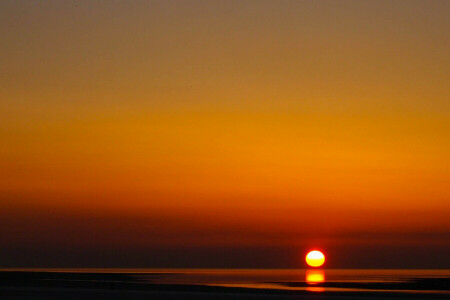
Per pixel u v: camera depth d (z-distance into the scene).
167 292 51.94
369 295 51.50
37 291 49.81
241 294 51.31
